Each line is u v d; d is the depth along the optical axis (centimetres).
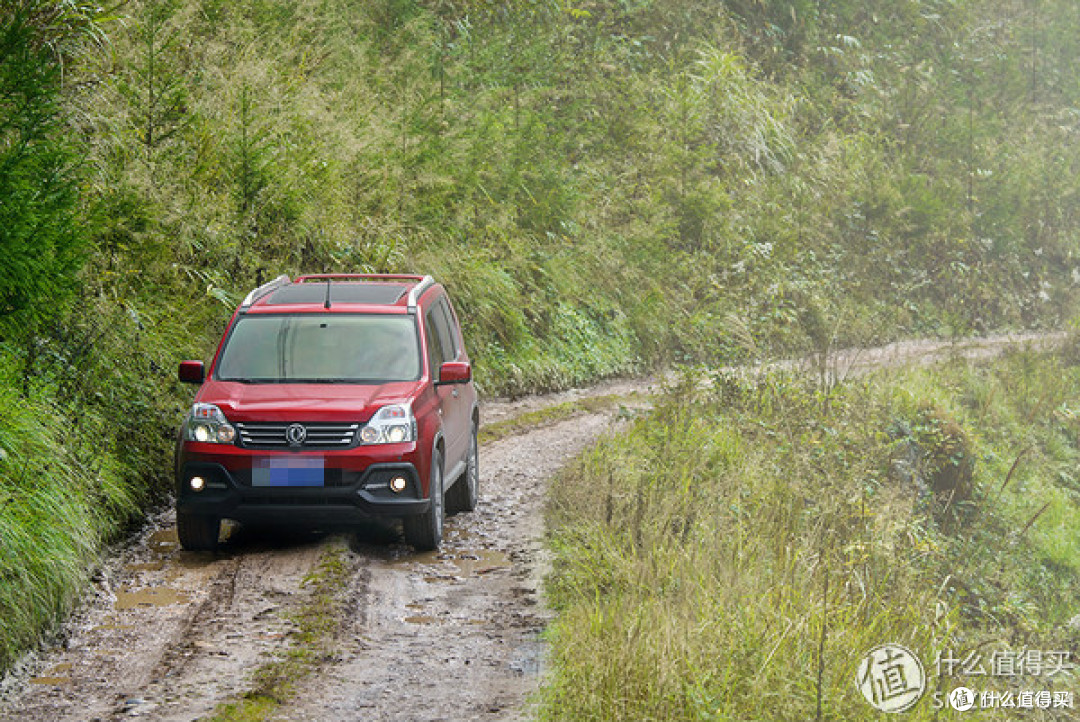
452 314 1877
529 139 3519
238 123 2361
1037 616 2152
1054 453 3591
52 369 1541
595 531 1492
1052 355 4288
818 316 4119
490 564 1466
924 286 4884
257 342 1579
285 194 2336
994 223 5425
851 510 1795
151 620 1195
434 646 1150
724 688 945
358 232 2617
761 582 1259
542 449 2267
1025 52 6956
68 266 1278
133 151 2030
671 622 1050
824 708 955
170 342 1888
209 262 2144
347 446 1427
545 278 3278
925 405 2912
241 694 1000
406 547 1535
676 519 1541
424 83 3322
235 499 1409
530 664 1102
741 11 5478
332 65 3078
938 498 2622
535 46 4012
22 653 1076
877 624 1222
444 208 3000
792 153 4809
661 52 4828
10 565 1109
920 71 5944
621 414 2316
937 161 5575
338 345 1577
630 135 4156
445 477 1581
